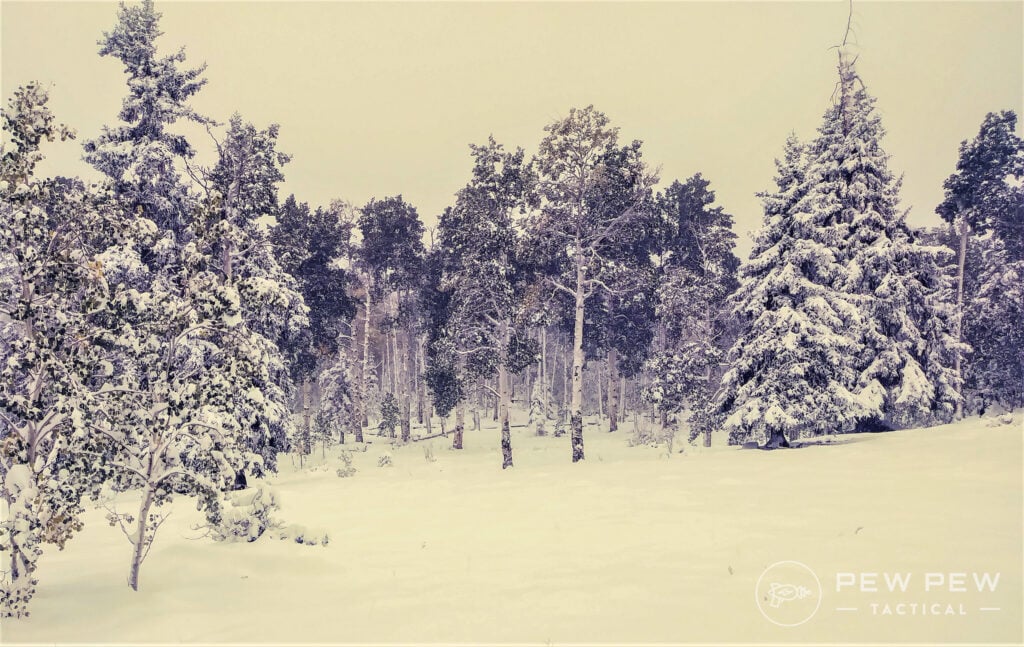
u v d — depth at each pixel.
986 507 8.76
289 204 34.50
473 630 5.36
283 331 24.88
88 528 12.66
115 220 8.11
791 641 4.58
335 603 6.49
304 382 35.38
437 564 8.04
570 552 8.20
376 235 39.53
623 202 24.75
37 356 6.89
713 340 35.28
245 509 9.55
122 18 22.05
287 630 5.62
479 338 28.56
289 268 30.33
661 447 29.84
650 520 9.76
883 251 24.12
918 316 25.20
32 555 6.54
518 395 64.88
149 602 6.52
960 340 32.69
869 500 9.84
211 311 7.46
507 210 26.19
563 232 25.23
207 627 5.80
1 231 7.22
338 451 36.75
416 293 43.88
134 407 7.36
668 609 5.55
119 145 21.67
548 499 12.75
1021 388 32.44
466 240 26.92
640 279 26.45
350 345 52.09
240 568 7.88
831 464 14.21
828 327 21.48
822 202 25.23
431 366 36.84
